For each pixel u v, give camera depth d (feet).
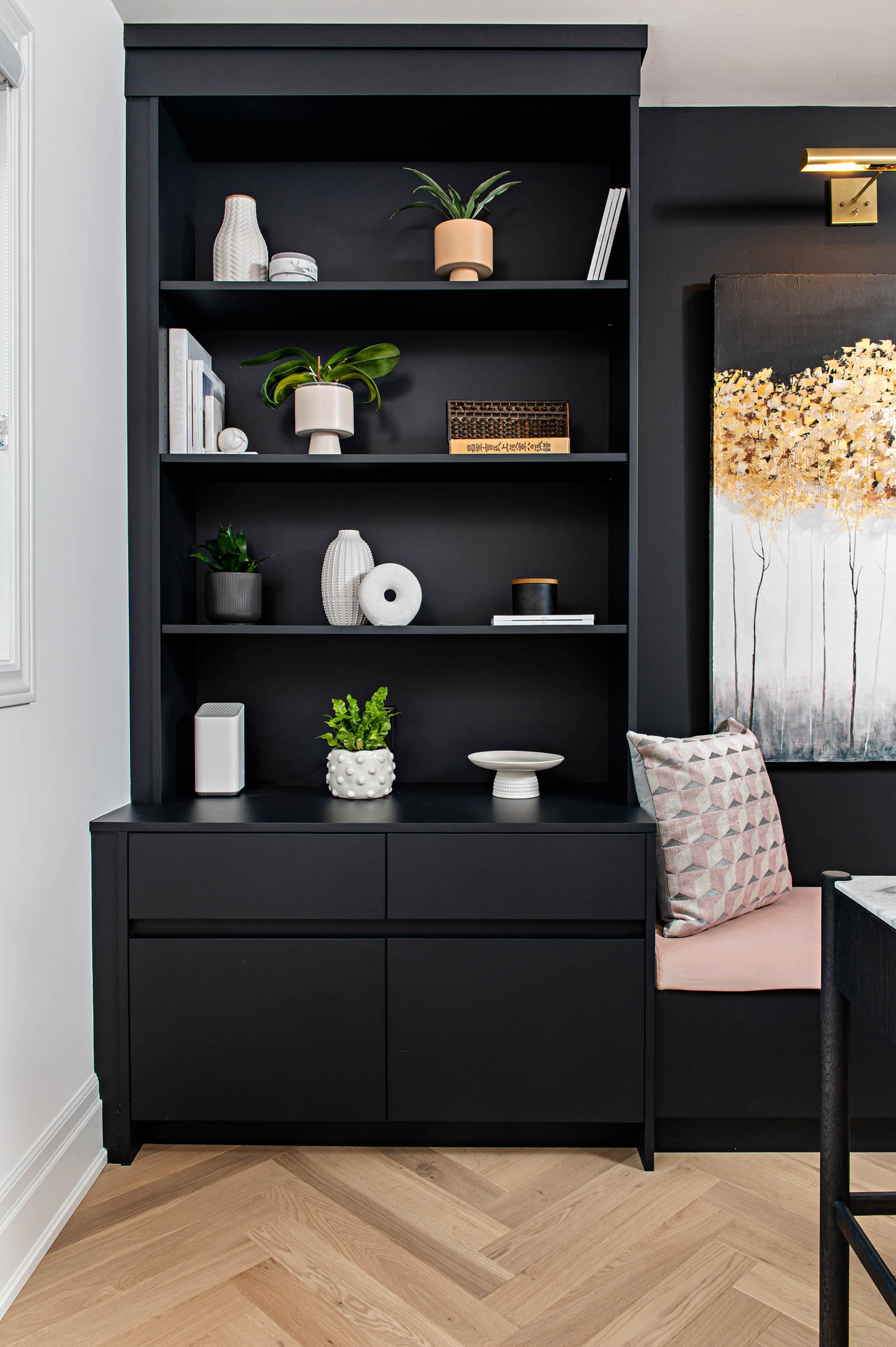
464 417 6.80
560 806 6.32
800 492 7.18
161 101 6.42
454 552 7.42
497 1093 5.77
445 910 5.74
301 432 6.69
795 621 7.20
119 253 6.29
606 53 6.31
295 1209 5.21
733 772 6.19
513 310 6.86
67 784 5.40
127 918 5.75
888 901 3.26
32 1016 4.89
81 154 5.62
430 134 6.90
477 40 6.25
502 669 7.43
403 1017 5.76
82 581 5.65
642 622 7.37
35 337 4.99
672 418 7.34
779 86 6.99
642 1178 5.57
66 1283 4.57
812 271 7.33
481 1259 4.76
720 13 6.07
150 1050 5.75
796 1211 5.21
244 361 7.35
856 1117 5.88
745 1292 4.52
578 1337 4.22
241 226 6.71
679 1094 5.75
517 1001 5.76
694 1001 5.75
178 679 6.89
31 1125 4.85
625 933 5.83
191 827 5.71
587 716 7.43
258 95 6.33
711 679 7.23
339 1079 5.76
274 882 5.72
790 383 7.15
